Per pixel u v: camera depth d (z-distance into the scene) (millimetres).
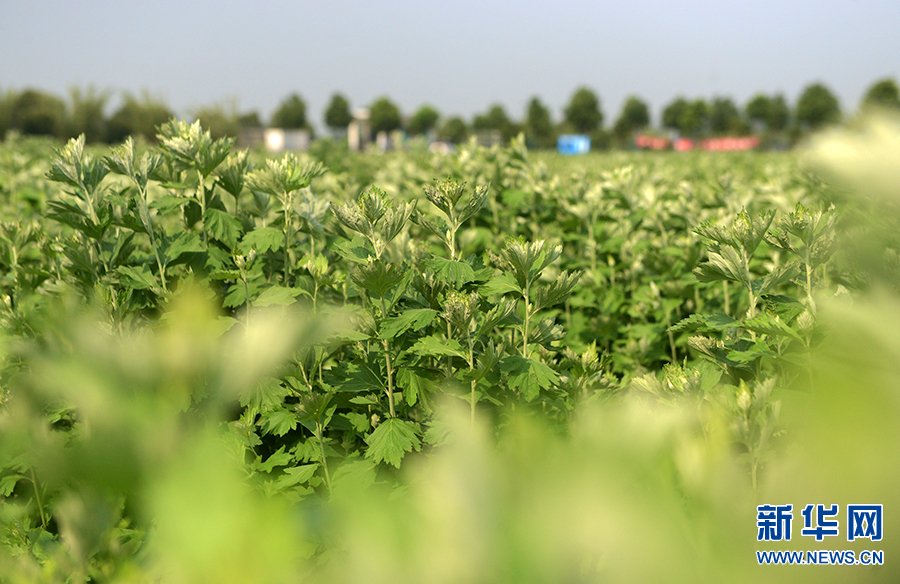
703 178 8336
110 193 2666
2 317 2221
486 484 269
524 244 1839
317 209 2783
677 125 88688
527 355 1911
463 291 1985
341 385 2037
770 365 2139
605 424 287
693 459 312
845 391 263
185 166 2779
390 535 265
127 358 255
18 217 5148
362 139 95375
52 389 253
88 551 505
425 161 5855
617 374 3500
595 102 91625
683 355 3658
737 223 1832
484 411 1951
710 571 264
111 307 1813
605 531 260
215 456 249
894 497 260
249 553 241
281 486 1839
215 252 2617
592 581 256
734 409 1312
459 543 260
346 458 2053
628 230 4238
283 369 1965
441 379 2045
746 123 76688
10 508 1866
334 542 308
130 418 242
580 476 264
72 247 2469
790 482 276
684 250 3574
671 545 262
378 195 1902
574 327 3723
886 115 369
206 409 260
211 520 240
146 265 2486
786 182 5484
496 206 4477
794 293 3143
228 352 268
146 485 239
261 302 2094
